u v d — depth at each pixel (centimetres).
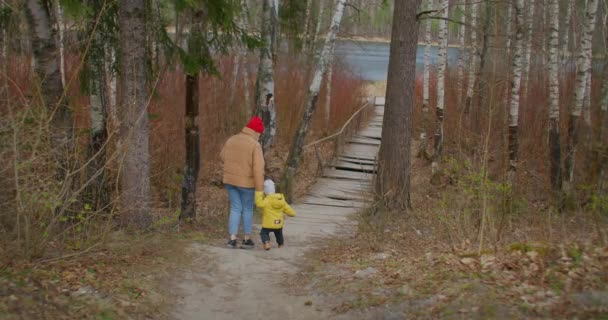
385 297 531
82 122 960
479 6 1950
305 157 1978
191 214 966
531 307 447
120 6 780
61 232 642
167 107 1437
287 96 2123
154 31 899
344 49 2616
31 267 545
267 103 1266
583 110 1471
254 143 773
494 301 466
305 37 2133
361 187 1522
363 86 3269
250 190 784
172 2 830
